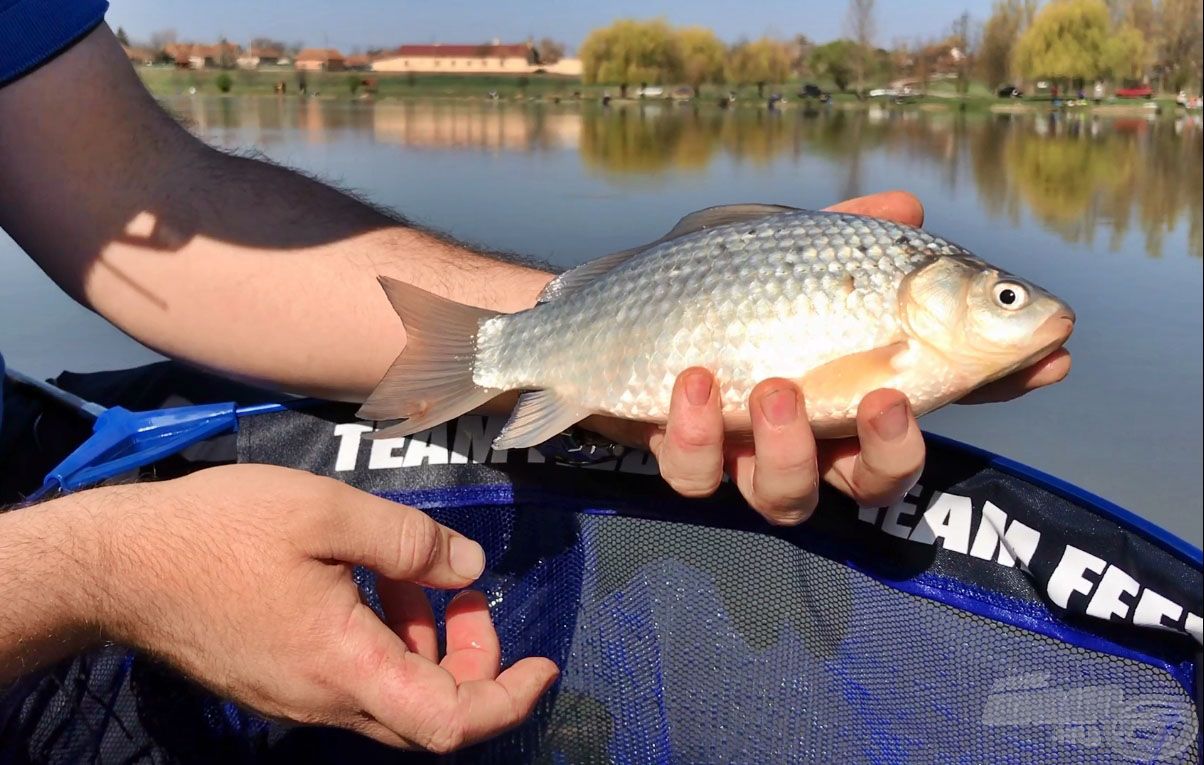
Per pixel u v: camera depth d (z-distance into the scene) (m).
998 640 0.42
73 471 0.45
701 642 0.46
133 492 0.37
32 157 0.52
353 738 0.47
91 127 0.52
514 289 0.53
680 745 0.47
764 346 0.38
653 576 0.47
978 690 0.42
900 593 0.43
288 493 0.35
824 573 0.44
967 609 0.42
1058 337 0.37
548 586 0.48
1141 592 0.39
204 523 0.35
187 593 0.35
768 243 0.40
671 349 0.39
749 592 0.46
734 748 0.46
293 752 0.46
